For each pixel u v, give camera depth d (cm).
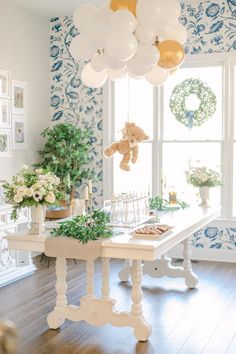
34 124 682
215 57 634
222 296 491
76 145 673
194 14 642
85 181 704
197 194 606
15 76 641
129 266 541
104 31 340
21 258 572
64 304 407
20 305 464
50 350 363
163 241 363
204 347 367
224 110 636
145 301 476
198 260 647
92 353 358
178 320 424
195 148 656
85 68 404
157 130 669
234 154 640
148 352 359
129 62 346
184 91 657
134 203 445
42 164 678
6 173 625
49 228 414
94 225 391
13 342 108
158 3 330
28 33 666
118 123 694
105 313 392
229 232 638
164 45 363
